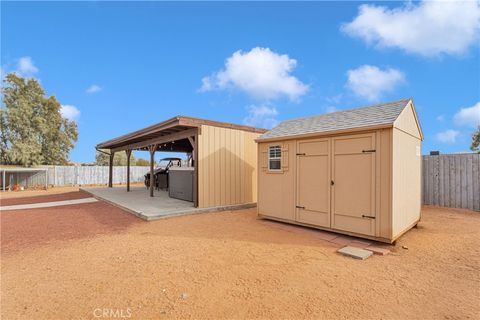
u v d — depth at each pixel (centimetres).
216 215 745
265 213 667
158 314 238
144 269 346
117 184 2108
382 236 443
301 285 296
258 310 244
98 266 358
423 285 296
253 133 966
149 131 938
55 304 256
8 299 267
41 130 2142
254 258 386
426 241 470
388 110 503
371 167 461
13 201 1101
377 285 296
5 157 2056
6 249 438
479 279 312
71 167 1988
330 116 621
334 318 231
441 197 859
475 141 1209
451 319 229
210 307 250
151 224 626
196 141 809
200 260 379
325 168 532
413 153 557
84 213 780
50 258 392
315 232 536
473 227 576
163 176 1491
